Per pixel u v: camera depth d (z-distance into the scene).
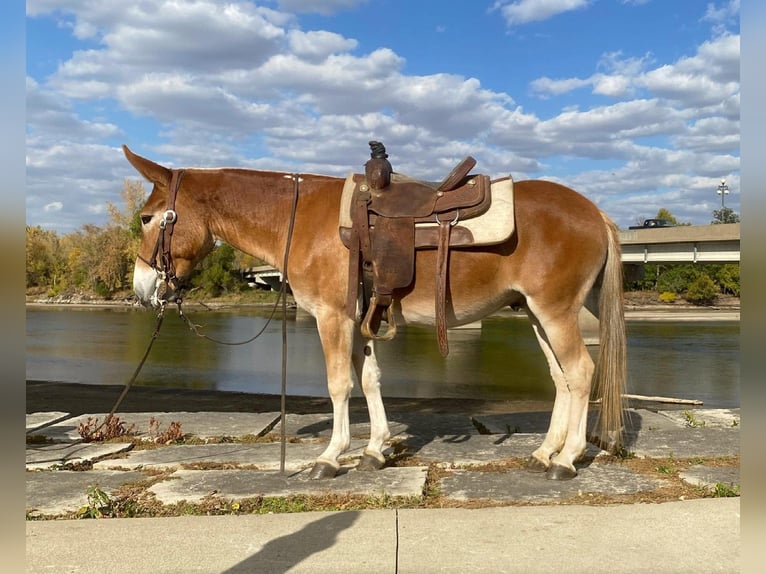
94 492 3.95
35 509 3.92
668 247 37.09
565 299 4.25
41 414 7.18
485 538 3.26
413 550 3.12
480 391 12.22
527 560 3.00
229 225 4.75
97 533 3.41
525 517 3.55
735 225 34.25
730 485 4.13
